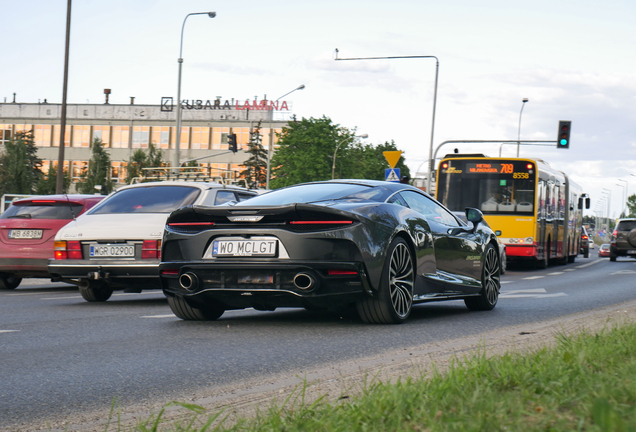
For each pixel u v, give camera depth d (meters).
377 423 2.78
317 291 6.37
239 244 6.49
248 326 6.93
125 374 4.54
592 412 2.52
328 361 5.00
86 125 103.31
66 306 9.41
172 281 6.97
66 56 27.11
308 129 74.19
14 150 76.31
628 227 34.06
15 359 5.06
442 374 3.80
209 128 100.44
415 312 8.66
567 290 12.95
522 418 2.70
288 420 2.93
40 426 3.33
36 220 12.62
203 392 4.02
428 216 7.92
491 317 8.06
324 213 6.32
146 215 9.68
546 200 23.33
